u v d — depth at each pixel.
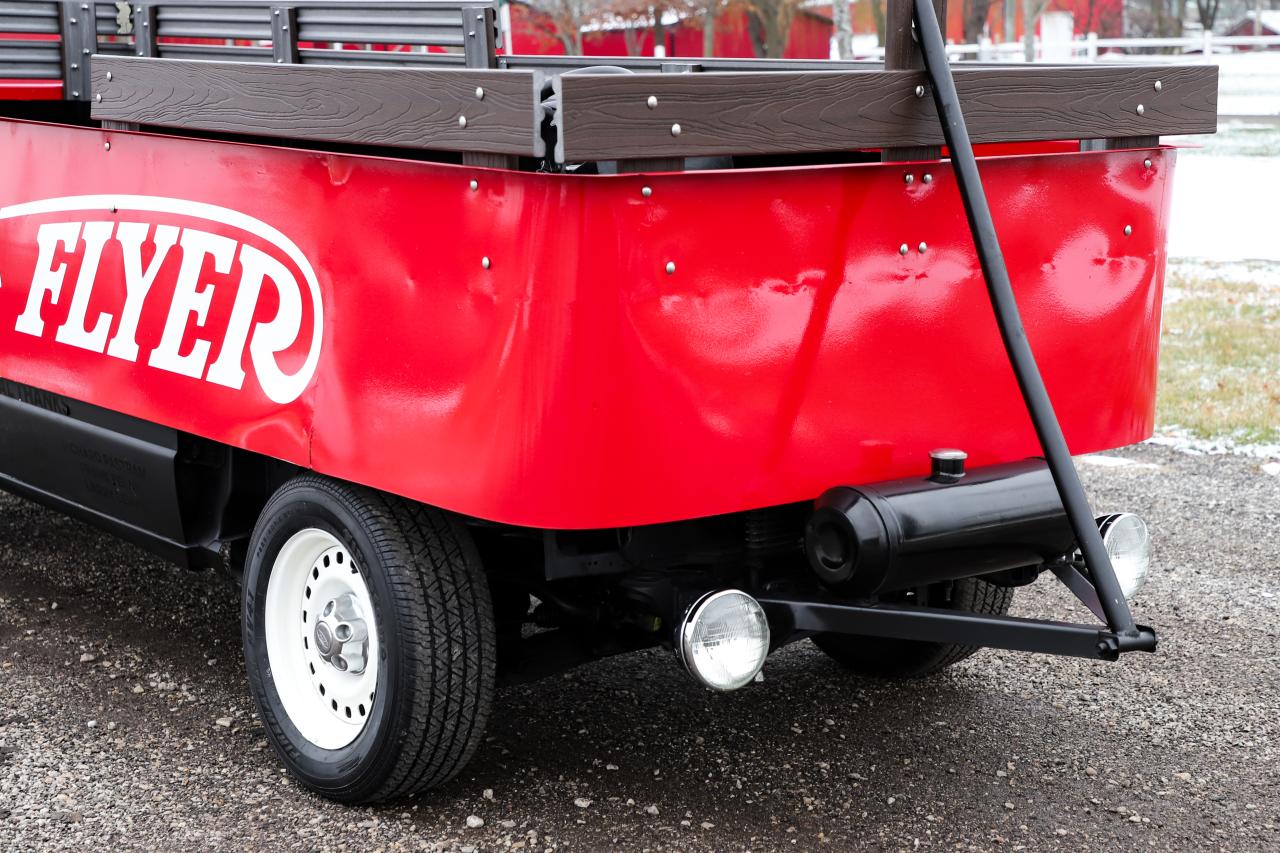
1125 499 6.75
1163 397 8.62
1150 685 4.58
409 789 3.62
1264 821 3.68
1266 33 52.12
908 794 3.81
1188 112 3.84
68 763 3.93
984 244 3.20
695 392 3.14
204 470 4.27
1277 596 5.41
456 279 3.16
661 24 32.91
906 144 3.33
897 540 3.24
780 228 3.20
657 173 3.00
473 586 3.49
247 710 4.31
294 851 3.46
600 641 3.81
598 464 3.05
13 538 5.98
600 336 3.00
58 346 4.51
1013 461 3.68
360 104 3.33
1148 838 3.58
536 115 2.91
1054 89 3.54
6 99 5.31
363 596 3.63
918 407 3.52
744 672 3.30
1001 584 3.85
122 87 4.08
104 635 4.92
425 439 3.28
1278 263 13.26
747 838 3.55
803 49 37.16
